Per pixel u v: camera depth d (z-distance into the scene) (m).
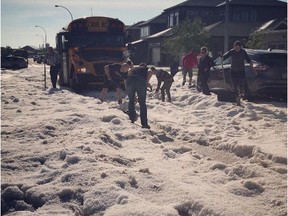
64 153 5.40
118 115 9.02
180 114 9.74
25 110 9.84
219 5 45.09
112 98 13.46
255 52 11.51
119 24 15.91
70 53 15.56
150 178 4.50
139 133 7.24
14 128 7.30
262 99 11.98
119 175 4.52
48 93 14.09
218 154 6.16
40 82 20.25
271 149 5.96
